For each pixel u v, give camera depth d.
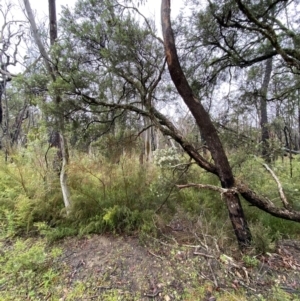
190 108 2.60
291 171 4.10
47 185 3.40
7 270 2.09
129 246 2.60
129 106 2.98
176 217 3.26
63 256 2.43
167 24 2.45
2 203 3.33
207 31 3.10
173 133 2.89
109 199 3.30
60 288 1.95
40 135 3.70
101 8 2.61
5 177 3.63
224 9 2.62
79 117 2.96
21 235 2.90
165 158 3.21
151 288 1.95
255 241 2.39
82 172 3.28
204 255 2.34
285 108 4.39
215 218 3.06
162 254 2.44
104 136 3.31
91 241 2.72
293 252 2.44
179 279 2.04
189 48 3.40
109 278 2.08
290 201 3.21
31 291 1.91
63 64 2.66
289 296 1.77
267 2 2.71
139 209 3.21
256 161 3.58
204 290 1.89
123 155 3.56
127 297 1.85
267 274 2.05
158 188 3.35
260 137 4.77
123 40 2.43
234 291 1.86
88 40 2.63
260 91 4.15
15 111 9.16
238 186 2.50
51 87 2.53
